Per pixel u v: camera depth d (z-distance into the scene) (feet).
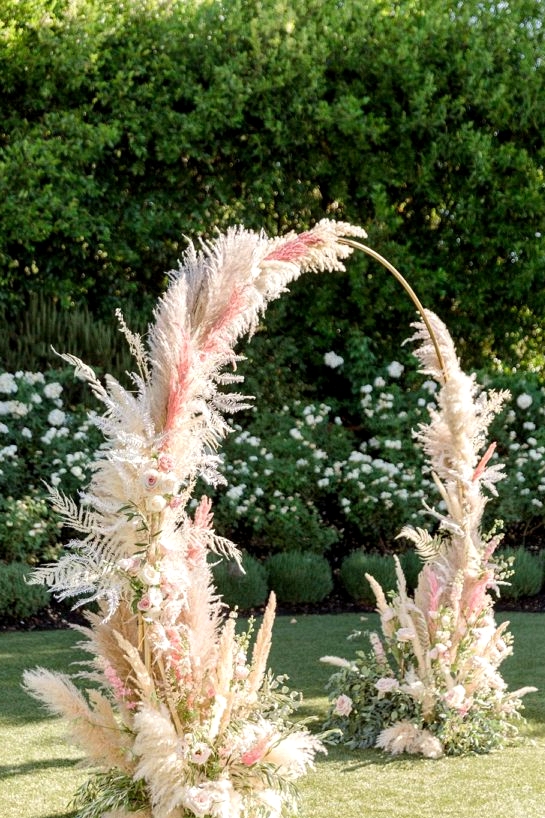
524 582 26.45
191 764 9.84
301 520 28.22
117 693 10.09
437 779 13.03
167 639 9.87
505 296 33.63
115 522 9.86
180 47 31.22
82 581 9.50
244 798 10.09
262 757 10.19
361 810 11.85
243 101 30.89
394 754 14.19
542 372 35.01
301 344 33.17
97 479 9.91
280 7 31.50
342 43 32.07
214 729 9.93
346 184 32.81
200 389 10.00
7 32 29.48
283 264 10.48
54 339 28.86
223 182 32.24
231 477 28.14
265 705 10.73
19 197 29.19
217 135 32.04
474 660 14.67
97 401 27.53
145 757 9.58
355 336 32.58
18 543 23.76
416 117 31.71
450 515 15.10
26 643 20.66
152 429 9.73
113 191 31.40
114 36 30.91
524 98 32.14
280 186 32.63
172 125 30.96
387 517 29.07
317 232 10.68
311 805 12.03
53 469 26.02
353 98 31.30
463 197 32.58
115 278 32.27
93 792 10.53
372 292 32.78
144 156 30.96
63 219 30.42
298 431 29.45
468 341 34.53
